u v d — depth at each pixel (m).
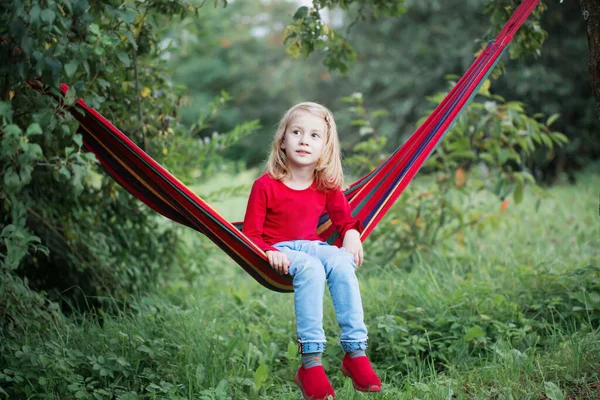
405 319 4.42
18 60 2.90
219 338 4.06
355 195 3.74
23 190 4.59
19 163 2.90
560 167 14.20
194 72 21.70
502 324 4.04
